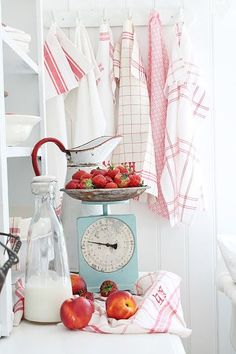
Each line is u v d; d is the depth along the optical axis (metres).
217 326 2.29
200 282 2.28
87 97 2.14
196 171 2.14
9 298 1.01
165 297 1.17
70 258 1.43
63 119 2.12
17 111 1.53
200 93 2.15
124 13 2.24
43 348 0.94
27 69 1.43
